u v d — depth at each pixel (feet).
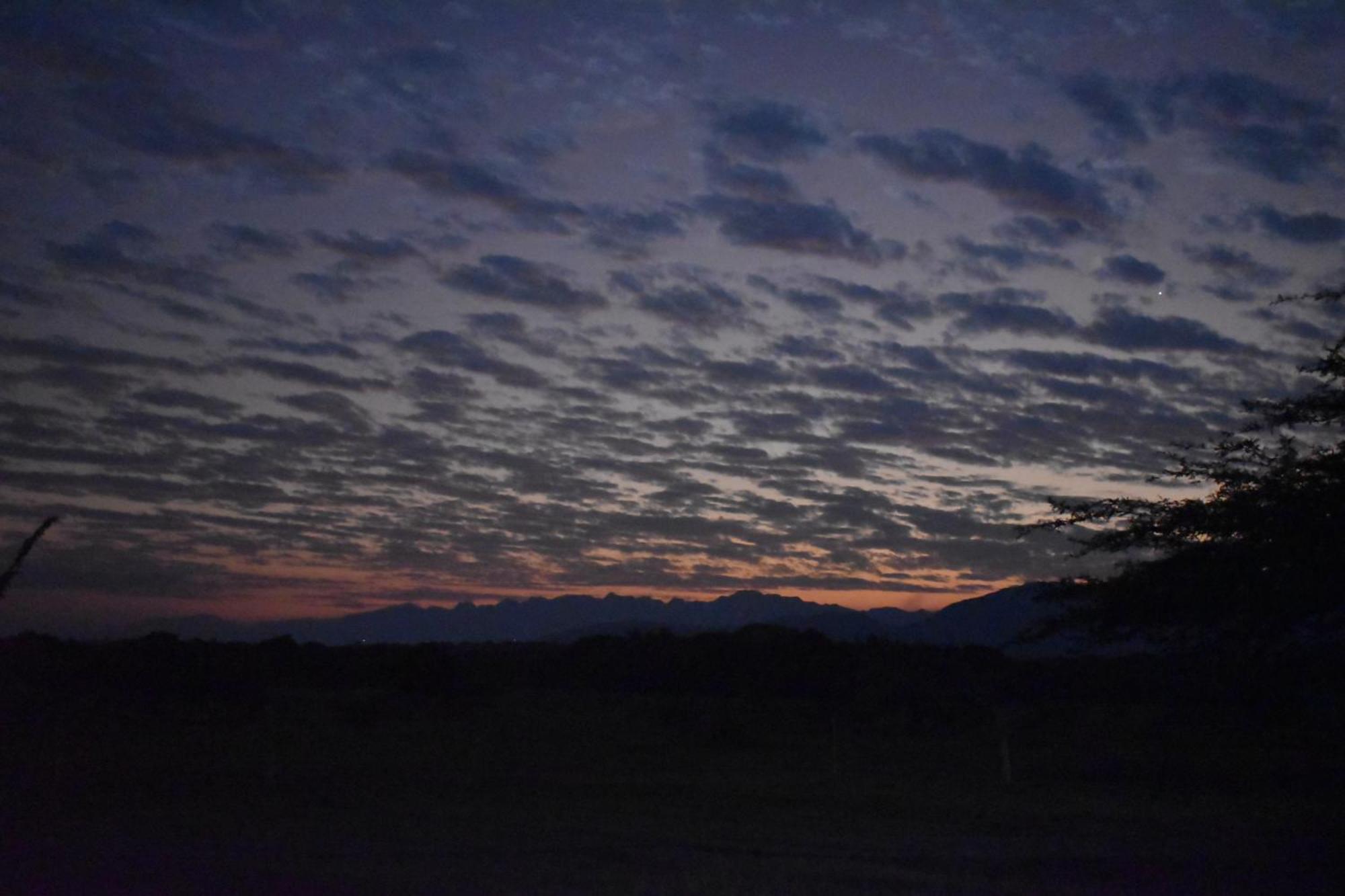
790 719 126.93
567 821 54.08
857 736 116.37
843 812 60.49
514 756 90.22
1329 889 39.70
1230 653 53.16
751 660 158.81
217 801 56.90
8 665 83.92
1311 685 55.93
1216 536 49.32
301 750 86.58
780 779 78.23
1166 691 104.01
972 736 112.37
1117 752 94.12
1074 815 60.54
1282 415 48.78
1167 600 50.96
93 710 91.30
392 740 98.58
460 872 38.91
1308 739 95.20
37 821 48.75
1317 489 46.70
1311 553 45.91
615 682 169.78
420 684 144.66
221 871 37.70
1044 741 105.50
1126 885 40.24
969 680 127.95
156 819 49.88
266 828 48.03
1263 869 43.50
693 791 68.64
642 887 37.29
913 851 47.26
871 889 38.09
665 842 47.88
